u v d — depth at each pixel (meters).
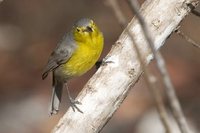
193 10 8.05
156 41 7.88
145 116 15.79
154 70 15.90
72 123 7.84
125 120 15.73
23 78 18.61
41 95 17.58
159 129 15.10
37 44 19.86
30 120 16.27
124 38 7.93
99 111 7.83
